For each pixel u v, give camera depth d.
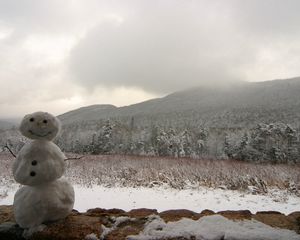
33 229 2.55
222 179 11.50
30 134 2.63
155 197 8.45
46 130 2.64
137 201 7.86
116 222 2.67
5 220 2.81
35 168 2.54
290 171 14.53
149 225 2.56
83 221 2.70
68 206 2.72
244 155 39.09
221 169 13.63
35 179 2.54
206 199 8.35
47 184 2.64
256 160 37.78
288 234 2.39
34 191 2.60
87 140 49.19
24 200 2.59
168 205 7.55
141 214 2.96
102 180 11.14
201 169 13.56
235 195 9.13
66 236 2.45
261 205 7.83
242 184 10.53
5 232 2.62
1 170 13.19
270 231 2.43
